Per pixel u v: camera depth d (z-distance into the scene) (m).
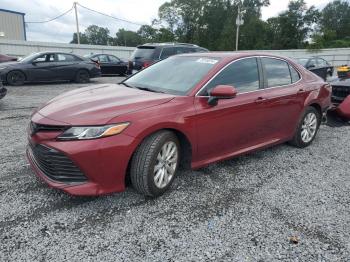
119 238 2.62
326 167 4.33
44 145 2.88
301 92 4.76
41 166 3.09
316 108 5.20
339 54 35.72
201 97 3.50
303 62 15.80
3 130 5.68
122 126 2.88
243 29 62.16
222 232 2.75
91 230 2.71
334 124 6.68
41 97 9.64
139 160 3.04
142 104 3.14
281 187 3.66
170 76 3.94
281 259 2.44
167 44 11.93
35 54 12.80
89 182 2.87
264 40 63.53
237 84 3.91
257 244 2.61
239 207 3.18
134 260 2.37
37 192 3.31
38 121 2.97
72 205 3.08
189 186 3.60
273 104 4.28
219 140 3.71
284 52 39.78
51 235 2.62
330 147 5.23
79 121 2.81
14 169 3.88
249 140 4.14
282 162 4.46
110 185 2.93
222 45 62.47
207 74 3.67
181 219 2.93
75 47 28.39
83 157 2.75
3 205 3.03
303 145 5.09
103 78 17.38
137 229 2.75
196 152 3.52
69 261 2.33
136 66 11.90
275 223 2.92
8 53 24.66
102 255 2.41
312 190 3.61
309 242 2.66
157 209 3.08
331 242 2.67
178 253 2.46
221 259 2.42
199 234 2.71
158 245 2.55
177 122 3.21
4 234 2.61
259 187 3.64
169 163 3.33
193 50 12.37
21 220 2.80
